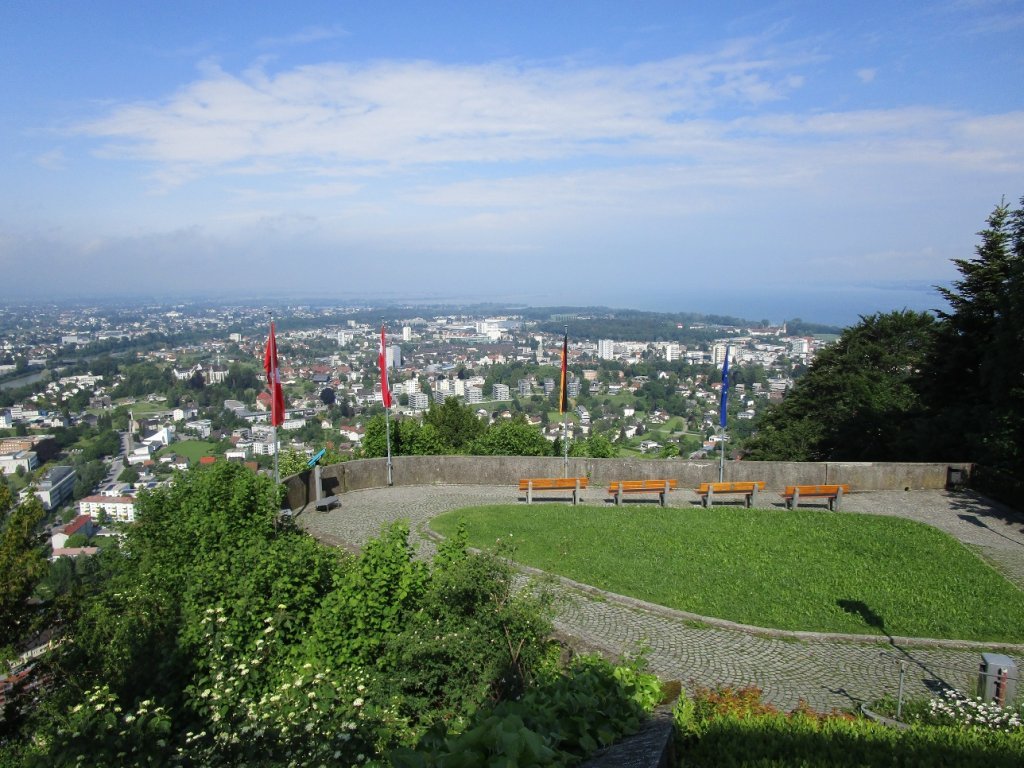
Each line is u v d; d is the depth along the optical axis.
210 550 12.15
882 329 37.97
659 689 7.14
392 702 8.07
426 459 20.86
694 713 7.14
